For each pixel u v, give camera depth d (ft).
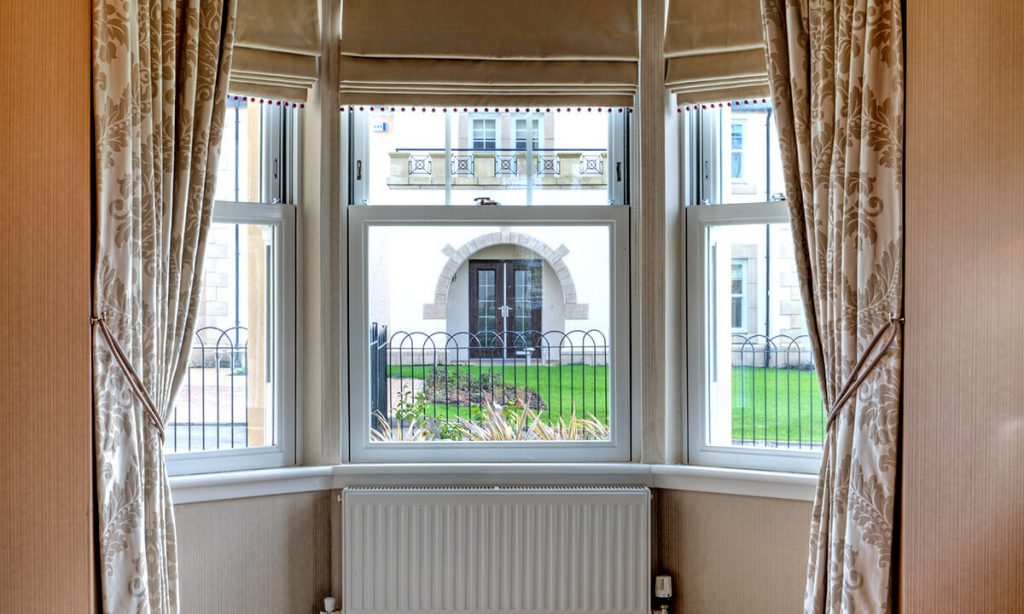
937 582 7.39
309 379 10.12
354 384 10.32
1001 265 7.29
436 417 10.45
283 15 9.65
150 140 7.89
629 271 10.43
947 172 7.37
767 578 9.62
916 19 7.45
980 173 7.30
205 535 9.43
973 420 7.34
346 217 10.29
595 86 10.12
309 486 9.90
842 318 8.10
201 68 8.68
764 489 9.58
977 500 7.34
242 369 9.98
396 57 10.00
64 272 7.02
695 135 10.36
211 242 9.80
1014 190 7.26
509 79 10.04
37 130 6.95
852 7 8.10
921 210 7.46
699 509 9.97
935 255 7.41
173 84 8.29
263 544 9.72
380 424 10.39
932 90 7.40
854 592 7.84
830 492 8.32
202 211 8.68
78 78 7.09
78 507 7.05
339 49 10.06
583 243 10.46
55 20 7.02
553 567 9.68
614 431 10.41
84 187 7.10
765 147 10.12
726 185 10.28
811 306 8.77
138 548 7.59
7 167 6.86
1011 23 7.23
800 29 8.79
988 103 7.26
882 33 7.82
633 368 10.40
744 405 10.14
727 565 9.82
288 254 10.09
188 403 9.76
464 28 10.02
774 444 10.00
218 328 9.86
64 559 7.00
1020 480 7.32
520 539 9.67
